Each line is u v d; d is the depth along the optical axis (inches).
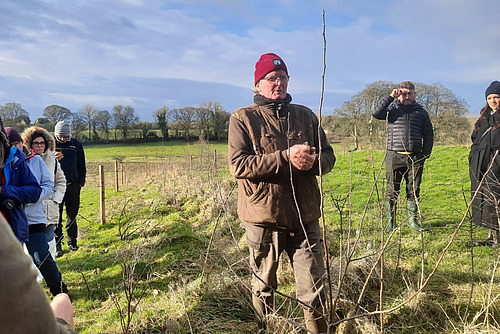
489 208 173.6
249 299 142.7
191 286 153.9
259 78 112.2
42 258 146.2
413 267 157.9
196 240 225.0
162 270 186.2
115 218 344.5
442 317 124.0
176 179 470.3
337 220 221.9
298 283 106.3
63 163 249.1
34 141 189.9
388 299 134.3
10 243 31.7
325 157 113.0
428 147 213.2
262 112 112.0
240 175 104.1
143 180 623.8
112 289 176.6
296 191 105.8
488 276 144.6
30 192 127.3
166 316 136.1
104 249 250.7
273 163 100.1
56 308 49.6
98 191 614.9
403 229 202.8
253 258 112.0
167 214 328.5
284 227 105.2
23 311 30.7
